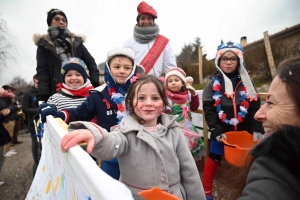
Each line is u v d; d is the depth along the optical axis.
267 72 9.55
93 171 0.54
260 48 10.16
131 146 1.16
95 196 0.48
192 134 2.12
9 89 6.97
